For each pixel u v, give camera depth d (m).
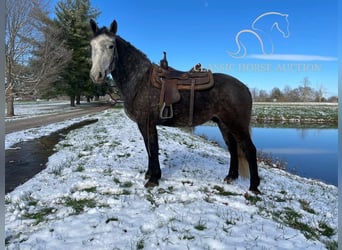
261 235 2.73
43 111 25.48
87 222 2.94
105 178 4.45
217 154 7.71
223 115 3.96
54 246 2.48
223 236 2.66
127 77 4.01
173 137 10.20
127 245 2.47
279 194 4.30
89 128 12.63
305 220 3.41
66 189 4.00
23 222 3.06
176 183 4.29
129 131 10.88
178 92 3.86
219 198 3.75
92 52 3.73
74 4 31.83
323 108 30.73
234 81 3.99
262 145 13.01
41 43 21.33
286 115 26.39
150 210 3.26
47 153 7.44
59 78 30.00
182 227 2.80
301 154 11.04
